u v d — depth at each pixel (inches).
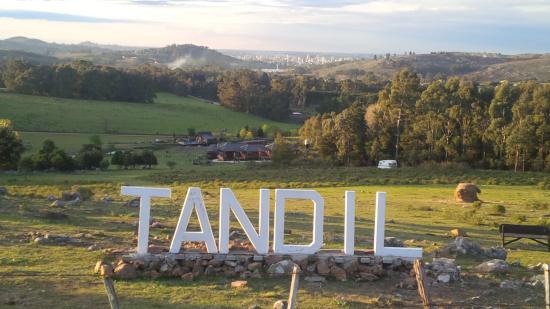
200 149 4237.2
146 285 616.4
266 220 679.7
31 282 610.9
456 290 630.5
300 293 603.2
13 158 2753.4
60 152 2893.7
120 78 5984.3
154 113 5605.3
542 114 3070.9
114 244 813.9
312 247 682.2
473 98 3617.1
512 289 636.1
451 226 1290.6
